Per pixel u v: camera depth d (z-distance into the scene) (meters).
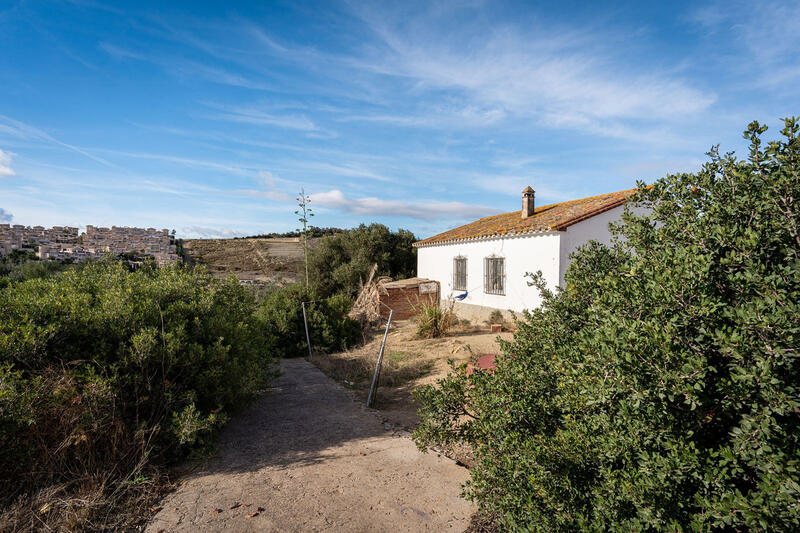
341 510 3.46
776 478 1.64
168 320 5.17
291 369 10.23
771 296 1.91
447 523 3.28
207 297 5.93
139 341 4.46
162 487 3.89
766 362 1.74
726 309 1.97
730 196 2.45
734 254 2.10
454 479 4.11
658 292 2.17
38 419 3.77
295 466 4.40
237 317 7.11
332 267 24.31
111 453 4.02
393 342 13.01
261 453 4.77
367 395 7.73
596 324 2.68
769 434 1.73
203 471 4.28
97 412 4.08
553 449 2.55
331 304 14.01
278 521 3.29
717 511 1.74
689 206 2.54
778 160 2.25
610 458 2.25
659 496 1.95
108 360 4.55
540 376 3.38
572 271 3.90
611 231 3.22
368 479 4.07
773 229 2.16
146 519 3.36
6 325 4.13
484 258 15.92
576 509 2.37
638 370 2.06
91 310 4.72
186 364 4.85
